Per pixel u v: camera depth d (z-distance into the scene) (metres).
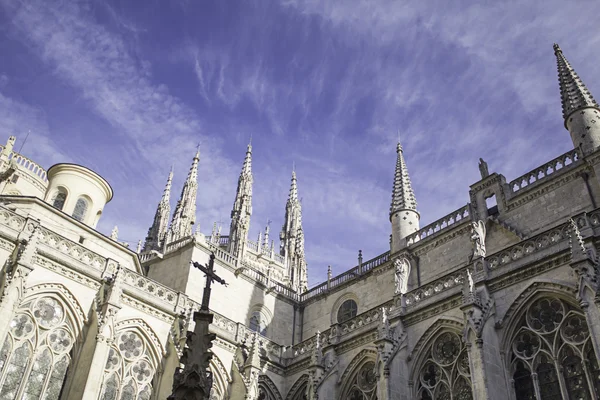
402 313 36.62
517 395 29.08
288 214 78.81
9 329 31.09
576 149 38.66
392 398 33.09
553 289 29.38
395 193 50.88
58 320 33.59
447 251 43.47
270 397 42.50
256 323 49.28
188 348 21.03
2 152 54.03
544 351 28.81
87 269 35.44
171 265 47.81
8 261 31.73
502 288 31.86
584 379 26.77
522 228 39.06
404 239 47.38
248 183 58.53
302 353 43.88
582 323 27.77
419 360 34.91
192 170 67.19
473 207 43.06
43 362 32.16
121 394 34.69
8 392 30.14
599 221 29.62
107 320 33.97
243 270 49.84
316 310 52.19
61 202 45.41
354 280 49.97
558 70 43.69
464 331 30.53
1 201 39.31
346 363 38.94
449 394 32.47
